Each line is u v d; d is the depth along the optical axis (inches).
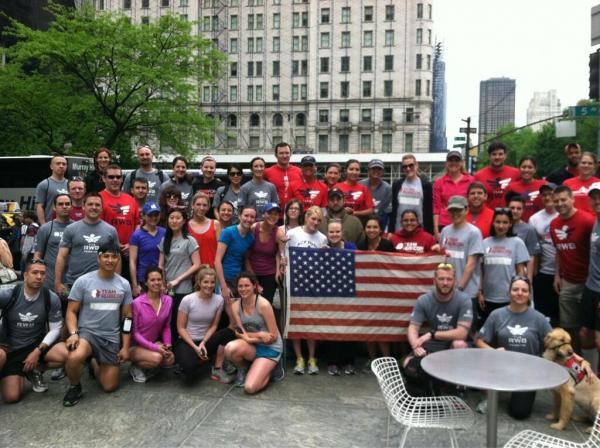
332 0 2970.0
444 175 299.4
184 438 174.1
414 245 250.2
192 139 1144.8
